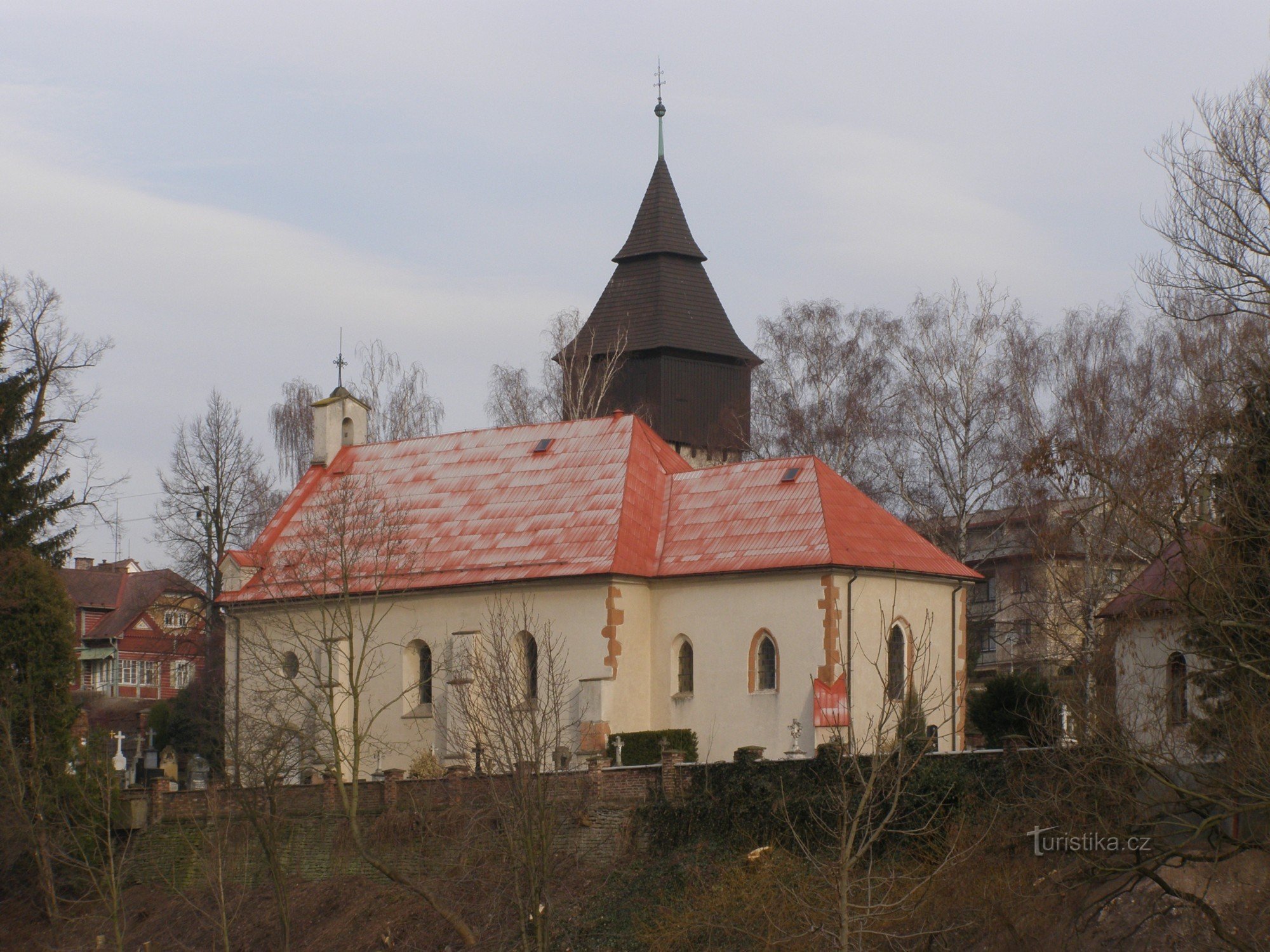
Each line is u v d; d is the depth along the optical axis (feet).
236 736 181.16
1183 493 120.67
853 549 197.57
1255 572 114.11
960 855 126.41
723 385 301.43
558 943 155.33
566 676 201.77
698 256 303.89
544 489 219.82
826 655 192.03
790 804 155.43
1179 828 125.80
